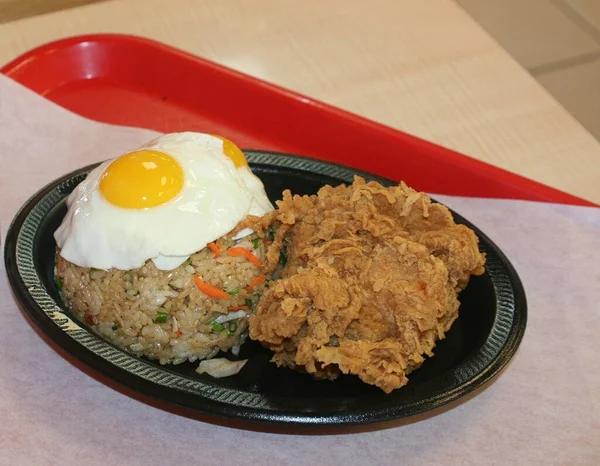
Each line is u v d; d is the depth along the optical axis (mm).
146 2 704
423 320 360
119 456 358
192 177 392
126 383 338
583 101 729
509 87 644
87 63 606
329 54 660
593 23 832
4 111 548
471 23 721
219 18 690
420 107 612
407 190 410
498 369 364
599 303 473
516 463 374
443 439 382
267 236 417
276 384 379
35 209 417
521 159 572
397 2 738
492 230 512
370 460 369
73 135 548
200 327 390
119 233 374
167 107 595
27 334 413
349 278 377
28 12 700
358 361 349
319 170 469
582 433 393
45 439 361
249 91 576
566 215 521
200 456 363
